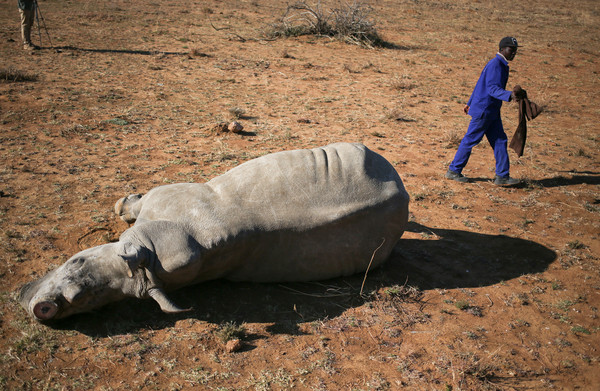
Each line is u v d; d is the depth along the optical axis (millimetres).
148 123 8930
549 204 6848
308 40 18797
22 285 4340
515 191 7281
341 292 4656
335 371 3730
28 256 4738
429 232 5887
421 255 5395
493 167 8211
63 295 3867
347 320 4305
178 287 4289
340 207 4355
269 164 4434
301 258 4480
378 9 28781
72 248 4930
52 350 3742
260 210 4266
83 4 22734
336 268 4684
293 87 12273
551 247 5699
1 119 8391
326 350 3941
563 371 3869
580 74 16000
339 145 4656
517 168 8172
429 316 4426
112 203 5887
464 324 4340
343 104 11078
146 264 3932
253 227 4219
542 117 11320
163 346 3861
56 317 3934
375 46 18484
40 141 7645
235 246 4191
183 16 22172
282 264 4500
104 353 3756
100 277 3967
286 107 10547
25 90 10109
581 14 32312
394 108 10617
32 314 3857
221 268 4344
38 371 3549
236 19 22516
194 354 3811
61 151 7336
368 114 10469
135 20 20078
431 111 11125
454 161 7445
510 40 6840
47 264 4641
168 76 12383
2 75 10727
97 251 4055
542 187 7445
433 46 19469
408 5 31594
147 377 3566
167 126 8867
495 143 7359
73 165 6871
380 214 4504
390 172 4695
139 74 12336
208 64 13961
